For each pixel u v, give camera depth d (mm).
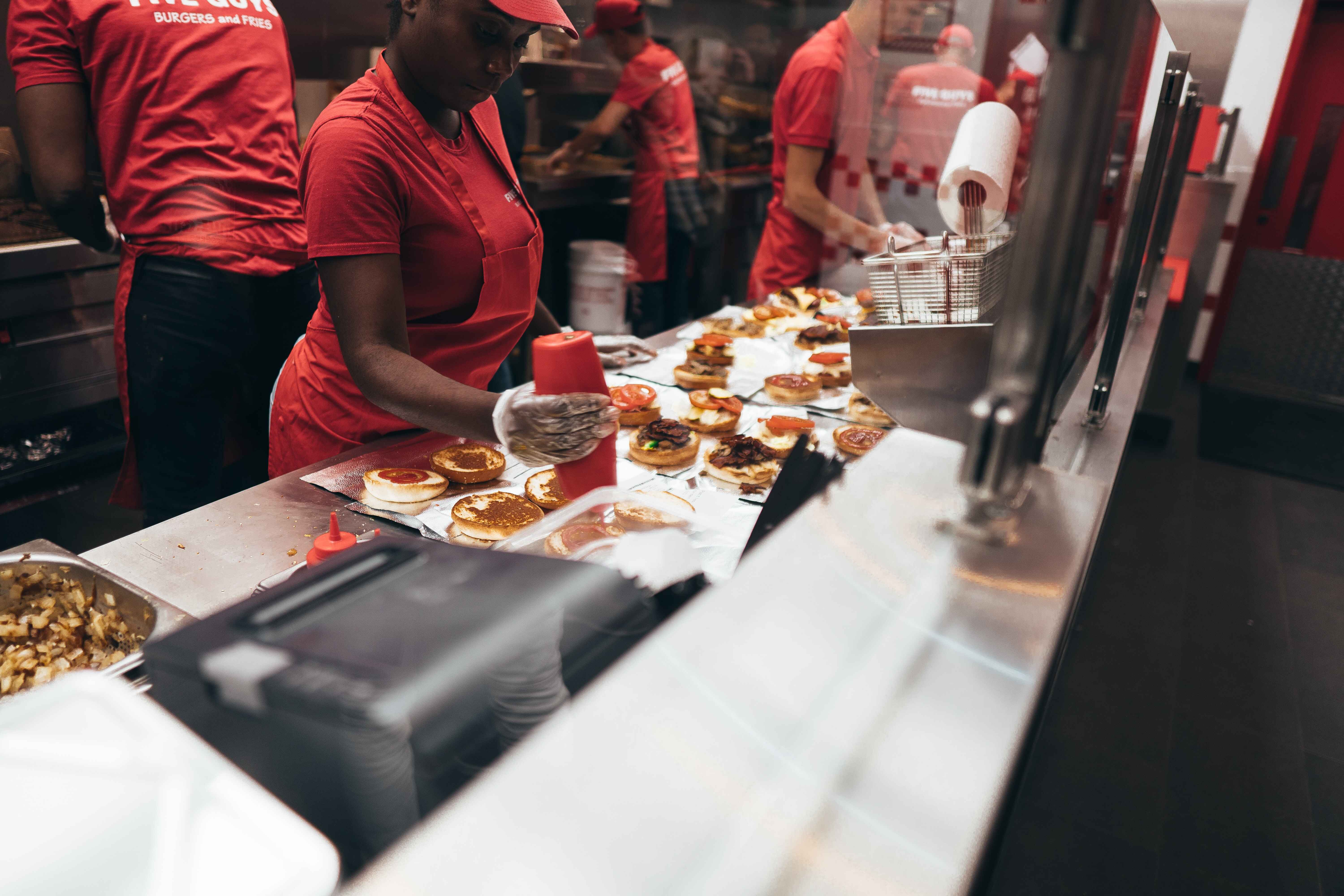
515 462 1286
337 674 407
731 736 354
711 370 1694
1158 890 1571
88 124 1765
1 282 2537
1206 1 3727
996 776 346
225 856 329
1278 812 1779
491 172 1339
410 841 302
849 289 2559
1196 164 3871
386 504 1139
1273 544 3025
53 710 392
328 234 1111
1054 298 500
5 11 2584
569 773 330
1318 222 4652
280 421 1495
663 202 3879
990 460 517
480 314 1364
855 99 2656
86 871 321
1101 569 2750
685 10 4457
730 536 705
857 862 308
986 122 1202
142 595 875
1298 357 4688
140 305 1882
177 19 1711
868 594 450
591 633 488
